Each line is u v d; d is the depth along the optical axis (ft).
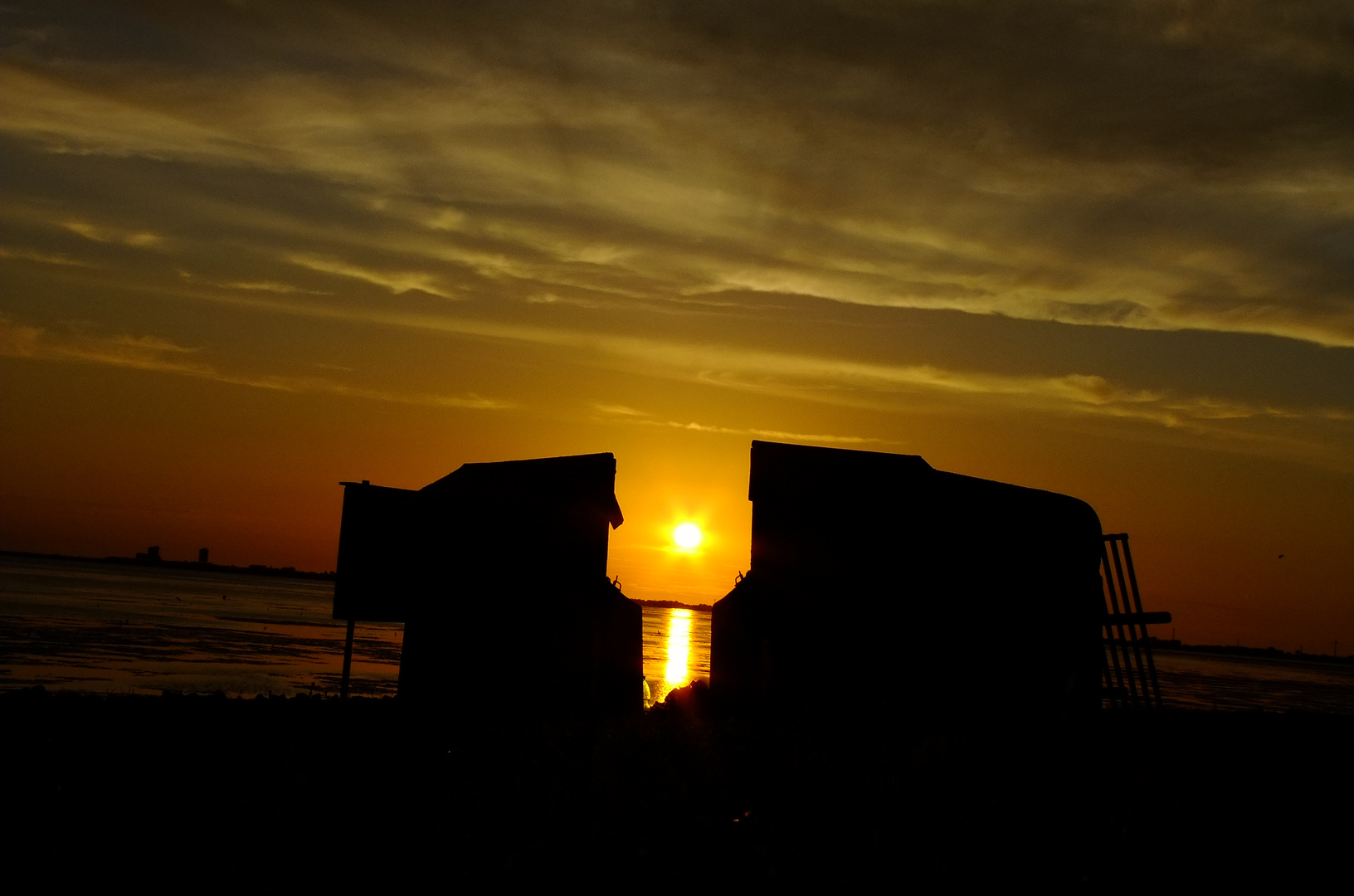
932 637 90.02
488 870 32.71
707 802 40.55
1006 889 30.53
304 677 168.76
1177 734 68.44
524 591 100.22
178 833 36.32
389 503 103.91
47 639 199.21
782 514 96.02
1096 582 97.09
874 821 36.58
